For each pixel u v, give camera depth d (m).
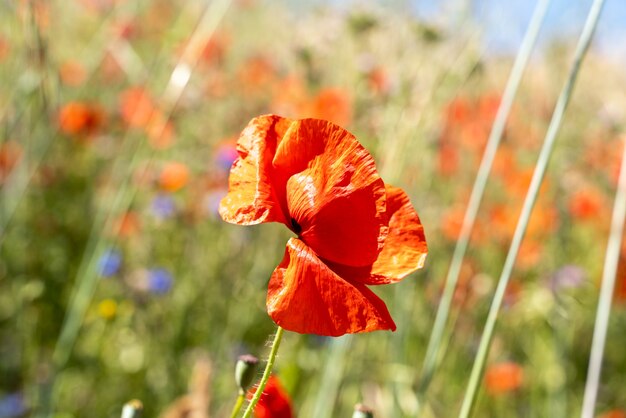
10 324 1.05
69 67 1.31
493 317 0.50
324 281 0.38
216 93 1.25
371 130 0.85
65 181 1.25
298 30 1.13
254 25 1.48
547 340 1.04
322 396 0.71
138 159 0.98
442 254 1.07
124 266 1.05
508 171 1.23
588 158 1.39
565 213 1.29
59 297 1.08
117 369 0.98
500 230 1.12
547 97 1.28
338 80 1.02
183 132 1.24
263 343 1.04
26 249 1.12
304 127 0.39
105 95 1.40
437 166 1.16
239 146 0.41
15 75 0.93
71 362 0.97
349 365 0.82
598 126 1.44
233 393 0.89
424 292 1.02
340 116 0.94
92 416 0.93
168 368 0.95
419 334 0.98
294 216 0.40
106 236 0.84
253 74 1.33
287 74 1.33
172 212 1.07
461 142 1.27
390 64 0.87
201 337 1.01
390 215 0.40
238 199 0.40
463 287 0.99
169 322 1.00
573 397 1.05
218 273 1.08
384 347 0.90
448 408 0.96
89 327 1.00
